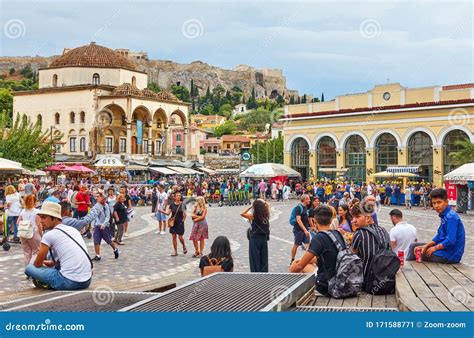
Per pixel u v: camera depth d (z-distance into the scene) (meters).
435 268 8.45
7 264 14.76
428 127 50.72
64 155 75.81
